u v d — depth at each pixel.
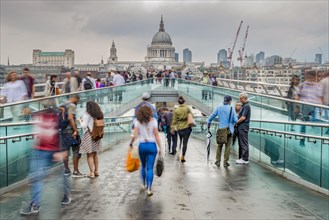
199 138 27.22
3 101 16.12
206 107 32.56
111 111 28.39
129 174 13.59
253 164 15.59
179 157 17.88
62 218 8.88
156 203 10.04
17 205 9.82
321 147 10.98
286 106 14.69
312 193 10.98
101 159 16.91
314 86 15.47
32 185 9.34
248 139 17.06
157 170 11.32
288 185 11.96
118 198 10.50
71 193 10.99
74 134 12.02
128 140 25.55
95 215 9.09
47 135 9.41
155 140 10.80
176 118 16.39
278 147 13.73
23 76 17.03
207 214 9.14
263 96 16.70
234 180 12.66
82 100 19.45
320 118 12.80
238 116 15.53
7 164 11.10
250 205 9.84
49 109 9.55
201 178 12.97
